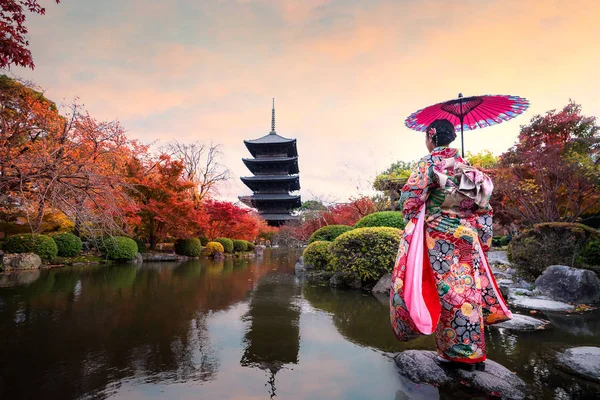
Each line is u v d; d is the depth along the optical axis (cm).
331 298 405
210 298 391
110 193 509
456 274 166
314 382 162
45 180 455
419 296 159
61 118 749
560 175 575
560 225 450
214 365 184
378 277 478
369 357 198
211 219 1473
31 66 342
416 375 167
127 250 919
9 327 255
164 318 289
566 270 389
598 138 673
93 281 527
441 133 179
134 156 1084
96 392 149
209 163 1673
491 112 209
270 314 311
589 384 157
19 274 602
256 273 689
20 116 532
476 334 163
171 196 1130
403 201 177
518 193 646
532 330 254
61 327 256
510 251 509
